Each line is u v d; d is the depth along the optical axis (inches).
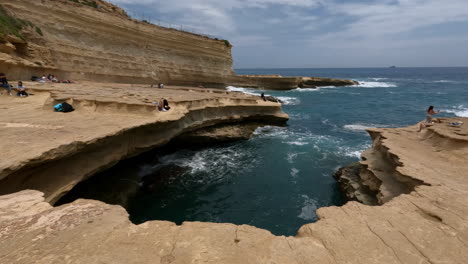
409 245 160.4
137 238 154.5
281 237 164.7
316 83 2554.1
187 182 509.0
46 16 999.6
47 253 136.2
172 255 141.7
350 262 144.0
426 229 178.1
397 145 398.6
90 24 1147.9
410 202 218.8
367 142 766.5
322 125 990.4
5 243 141.7
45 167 298.2
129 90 823.1
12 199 192.2
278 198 455.2
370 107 1392.7
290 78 2197.3
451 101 1584.6
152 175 528.1
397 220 188.9
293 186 496.7
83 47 1117.7
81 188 400.8
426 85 2805.1
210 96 807.1
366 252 152.9
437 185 255.0
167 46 1542.8
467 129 422.0
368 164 416.2
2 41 805.2
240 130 815.7
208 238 159.3
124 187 459.5
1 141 295.7
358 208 206.5
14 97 596.4
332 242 161.2
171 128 559.5
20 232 152.5
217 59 1866.4
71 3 1081.4
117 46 1274.6
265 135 840.9
